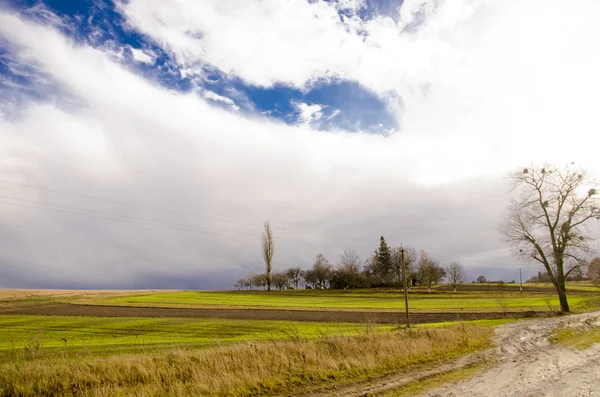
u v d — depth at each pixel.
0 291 94.50
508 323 38.06
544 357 18.53
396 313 55.72
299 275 165.38
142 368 14.91
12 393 12.97
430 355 19.59
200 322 46.66
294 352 17.73
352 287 141.75
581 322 34.50
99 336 36.03
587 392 11.98
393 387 13.67
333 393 13.29
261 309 64.25
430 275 123.31
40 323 46.59
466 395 12.18
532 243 53.06
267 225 131.12
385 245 148.50
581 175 50.06
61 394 13.07
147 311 61.12
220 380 14.25
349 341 20.09
